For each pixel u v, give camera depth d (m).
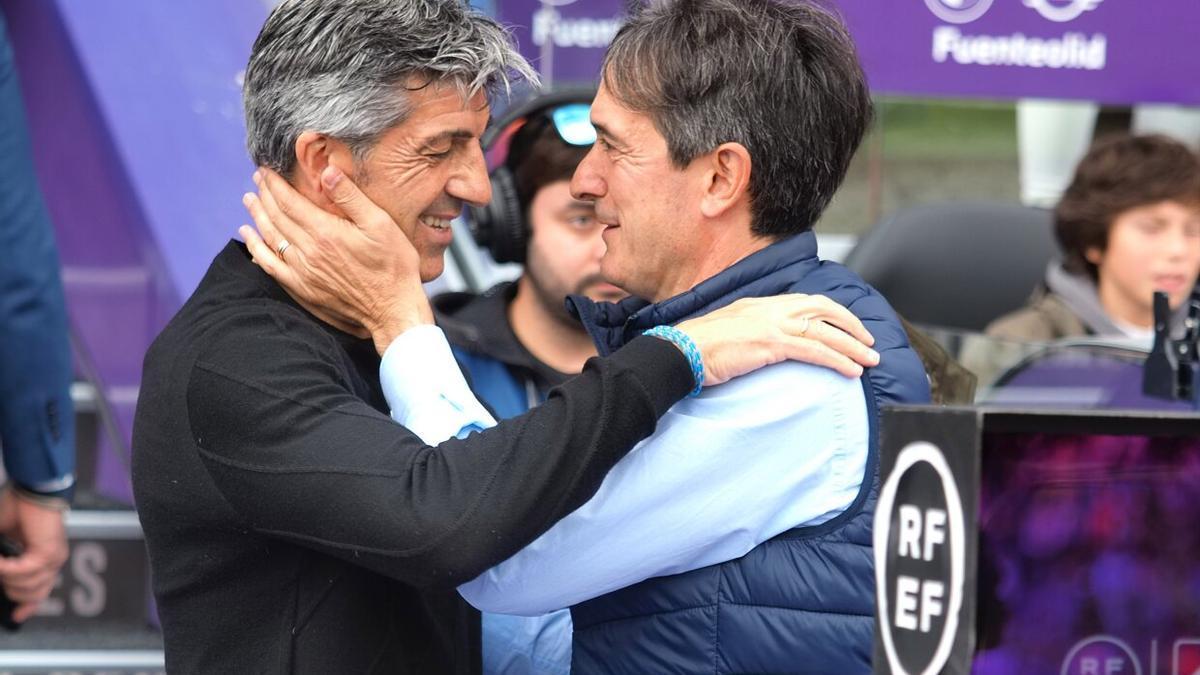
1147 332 11.38
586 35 11.24
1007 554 4.09
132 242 11.76
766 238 6.32
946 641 3.91
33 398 9.27
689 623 6.04
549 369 9.30
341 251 6.11
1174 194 11.11
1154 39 11.96
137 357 11.98
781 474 5.92
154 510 6.03
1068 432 4.04
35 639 12.01
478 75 6.09
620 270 6.38
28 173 9.09
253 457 5.73
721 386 5.94
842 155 6.29
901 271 13.39
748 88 6.05
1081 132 17.53
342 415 5.74
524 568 5.94
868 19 11.67
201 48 12.07
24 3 11.84
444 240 6.46
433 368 6.09
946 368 7.68
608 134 6.26
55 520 9.59
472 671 6.82
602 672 6.29
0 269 9.02
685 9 6.16
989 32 11.82
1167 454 4.15
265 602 6.01
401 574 5.57
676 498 5.85
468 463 5.57
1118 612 4.16
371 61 5.98
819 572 5.91
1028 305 12.11
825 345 5.96
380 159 6.13
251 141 6.29
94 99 11.73
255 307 6.09
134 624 12.38
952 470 3.91
